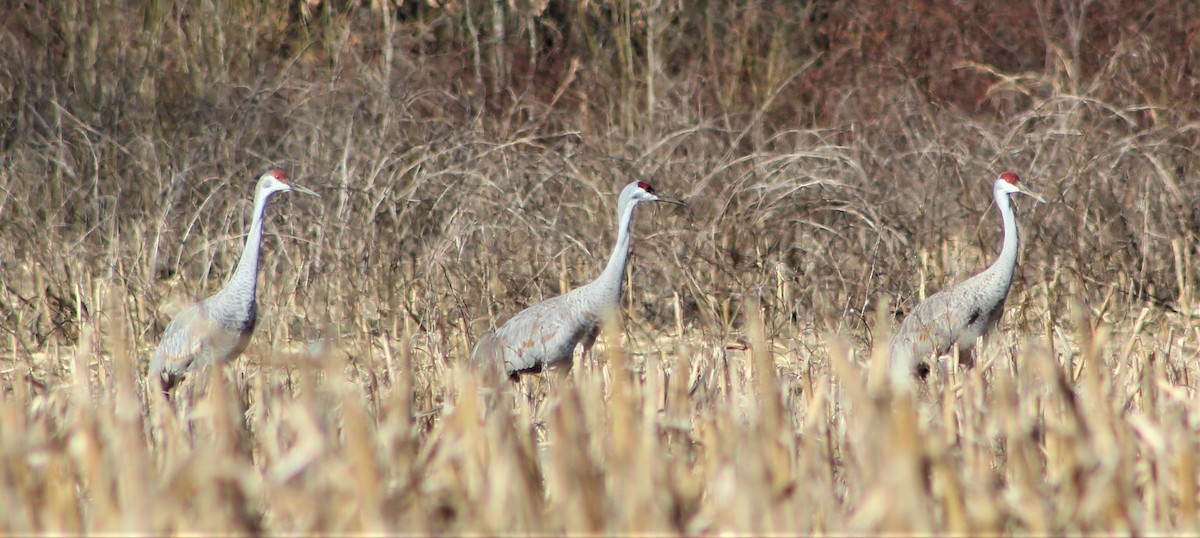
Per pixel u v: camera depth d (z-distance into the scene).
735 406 8.52
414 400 9.62
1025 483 6.12
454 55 24.33
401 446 6.60
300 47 24.50
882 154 17.77
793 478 6.98
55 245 15.98
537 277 15.44
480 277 15.37
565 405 6.16
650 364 9.71
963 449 7.20
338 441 7.25
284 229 16.20
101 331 12.78
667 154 17.27
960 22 23.92
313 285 15.20
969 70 23.52
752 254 15.91
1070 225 15.75
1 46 21.23
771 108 22.73
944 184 16.42
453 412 7.43
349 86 19.38
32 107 18.66
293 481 6.04
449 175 16.42
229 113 19.41
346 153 16.00
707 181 15.92
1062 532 6.12
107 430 6.91
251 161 17.98
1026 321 14.55
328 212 15.91
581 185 17.05
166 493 5.70
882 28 24.12
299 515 6.03
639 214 16.78
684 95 20.84
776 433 6.47
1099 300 15.46
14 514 6.12
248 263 12.01
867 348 13.27
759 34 26.30
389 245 15.54
